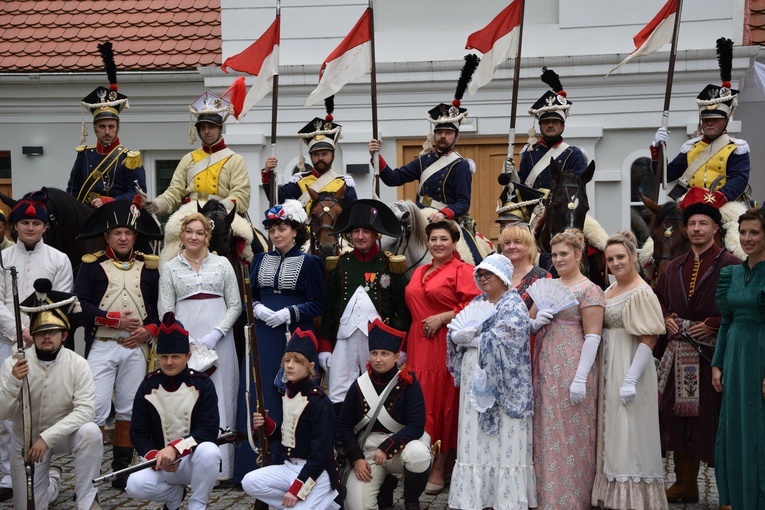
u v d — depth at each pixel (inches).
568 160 362.9
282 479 247.4
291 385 251.4
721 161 359.9
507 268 260.2
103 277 302.8
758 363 246.5
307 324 294.2
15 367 253.4
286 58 515.5
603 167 492.1
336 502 247.9
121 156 374.0
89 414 262.8
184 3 565.0
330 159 386.0
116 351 298.5
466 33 506.0
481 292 288.2
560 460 253.1
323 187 380.8
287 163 516.4
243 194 355.6
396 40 510.6
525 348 252.8
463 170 347.3
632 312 252.1
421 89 503.5
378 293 298.4
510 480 250.1
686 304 276.8
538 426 256.7
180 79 540.1
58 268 311.6
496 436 252.7
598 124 489.4
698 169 364.2
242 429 290.8
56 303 262.5
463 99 501.4
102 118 373.1
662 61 479.2
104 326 298.4
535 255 285.4
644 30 386.9
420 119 505.0
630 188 490.6
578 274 263.9
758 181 491.8
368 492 255.9
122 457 299.1
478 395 253.1
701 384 273.1
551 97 364.2
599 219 493.0
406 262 311.0
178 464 251.1
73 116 556.4
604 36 490.9
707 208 276.4
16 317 254.8
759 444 245.4
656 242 315.3
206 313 299.9
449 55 506.3
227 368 303.1
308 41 514.3
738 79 483.2
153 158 559.5
